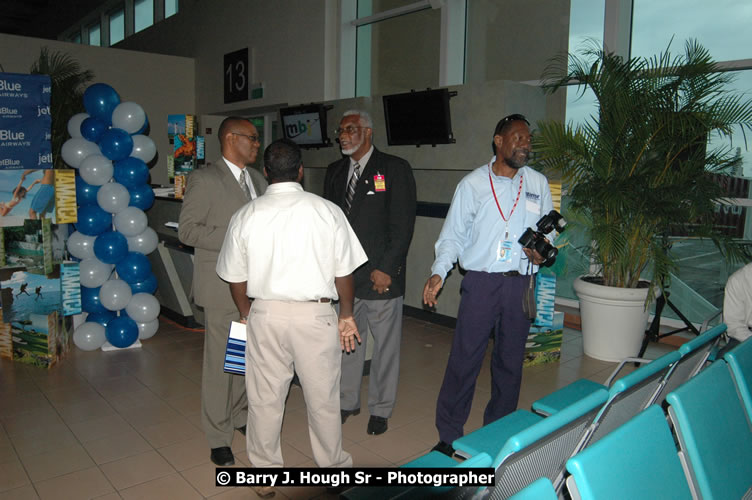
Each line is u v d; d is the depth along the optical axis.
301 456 2.70
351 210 2.78
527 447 1.21
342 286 2.15
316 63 6.66
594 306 4.20
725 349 2.63
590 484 1.17
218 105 8.64
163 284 5.07
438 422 2.65
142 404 3.27
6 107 3.85
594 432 1.51
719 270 4.69
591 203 3.93
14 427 2.94
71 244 4.18
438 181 5.42
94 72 8.33
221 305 2.45
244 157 2.52
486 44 5.45
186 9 9.36
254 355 2.08
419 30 5.90
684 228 3.87
